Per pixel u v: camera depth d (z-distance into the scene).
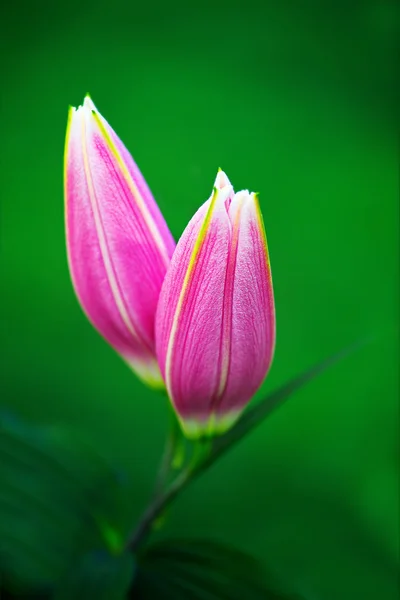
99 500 0.52
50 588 0.51
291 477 0.94
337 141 1.27
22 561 0.51
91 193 0.46
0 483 0.51
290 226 1.16
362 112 1.33
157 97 1.29
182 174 1.16
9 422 0.52
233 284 0.45
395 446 0.99
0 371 0.98
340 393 1.02
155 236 0.47
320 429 0.99
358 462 0.97
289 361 1.02
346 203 1.18
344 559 0.88
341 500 0.93
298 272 1.11
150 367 0.48
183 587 0.49
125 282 0.47
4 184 1.17
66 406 0.96
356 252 1.14
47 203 1.15
